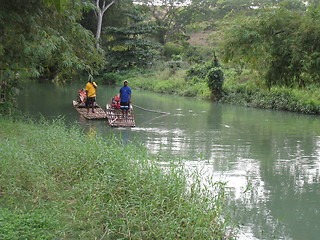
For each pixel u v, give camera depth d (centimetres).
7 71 1209
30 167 666
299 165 984
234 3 5062
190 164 956
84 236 491
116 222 528
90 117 1745
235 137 1368
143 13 5522
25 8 1033
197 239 482
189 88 3238
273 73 942
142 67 4662
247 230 583
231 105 2545
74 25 1159
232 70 3312
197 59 4419
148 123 1675
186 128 1557
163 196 581
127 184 636
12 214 515
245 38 882
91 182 634
